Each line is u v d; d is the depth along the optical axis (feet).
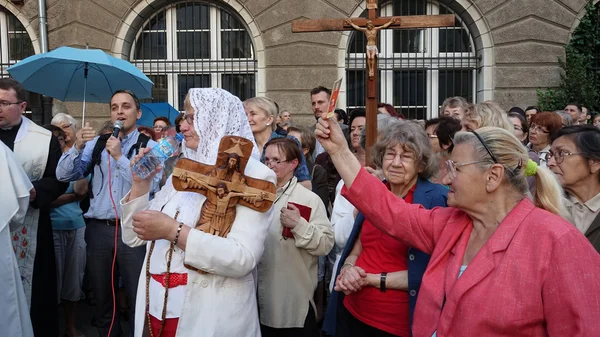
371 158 9.21
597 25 29.50
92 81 16.20
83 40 30.32
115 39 30.48
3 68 32.40
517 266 5.52
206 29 31.60
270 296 9.61
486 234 6.12
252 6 30.09
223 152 7.13
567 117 18.80
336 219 10.68
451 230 6.53
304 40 29.78
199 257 6.76
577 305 5.16
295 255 9.70
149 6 30.73
